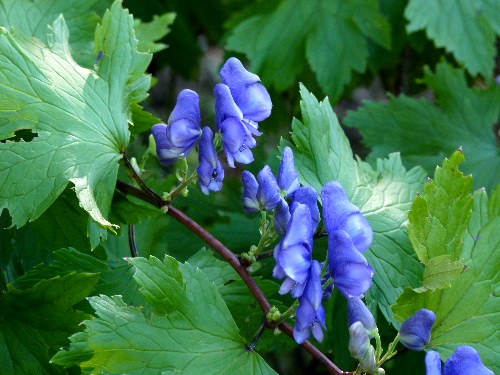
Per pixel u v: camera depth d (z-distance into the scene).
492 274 0.47
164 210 0.48
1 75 0.46
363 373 0.41
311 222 0.42
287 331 0.44
